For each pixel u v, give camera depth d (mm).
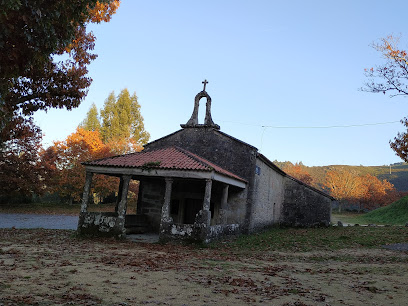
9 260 8320
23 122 15461
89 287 6051
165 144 21297
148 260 9422
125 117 50906
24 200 39438
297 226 26656
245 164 19766
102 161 15906
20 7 6148
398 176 98562
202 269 8484
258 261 10547
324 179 89812
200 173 14484
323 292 6750
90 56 15883
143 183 20531
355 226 28781
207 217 14180
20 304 4836
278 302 5820
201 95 21344
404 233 21375
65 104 14508
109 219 15156
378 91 16734
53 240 13594
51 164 35531
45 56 7227
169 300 5543
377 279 8234
